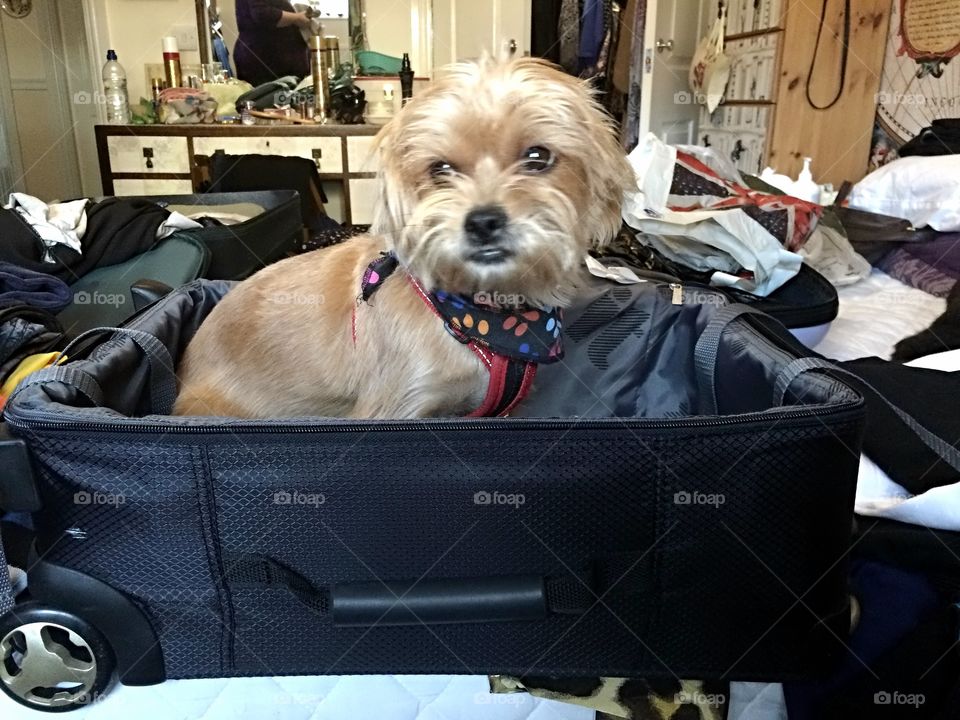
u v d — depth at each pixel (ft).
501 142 3.42
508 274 3.42
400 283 3.82
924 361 5.28
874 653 3.04
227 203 8.30
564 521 2.69
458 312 3.64
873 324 6.31
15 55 12.22
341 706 3.06
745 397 3.82
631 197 4.74
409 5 13.25
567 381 5.02
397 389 3.82
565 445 2.61
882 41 9.50
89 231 6.23
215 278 6.51
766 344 3.79
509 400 3.89
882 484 3.90
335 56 13.02
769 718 3.14
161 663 2.91
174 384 4.30
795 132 9.87
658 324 5.00
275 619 2.86
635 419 2.62
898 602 3.17
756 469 2.65
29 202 6.16
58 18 13.26
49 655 2.88
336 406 4.19
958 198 7.31
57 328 4.95
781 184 8.22
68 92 13.56
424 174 3.54
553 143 3.45
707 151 7.93
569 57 11.98
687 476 2.64
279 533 2.72
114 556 2.76
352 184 12.32
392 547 2.75
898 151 8.89
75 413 2.70
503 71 3.52
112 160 12.05
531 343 3.72
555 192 3.44
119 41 13.51
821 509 2.72
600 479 2.64
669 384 5.04
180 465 2.64
